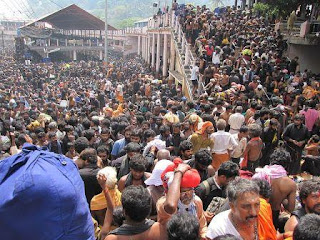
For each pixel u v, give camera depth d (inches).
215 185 155.1
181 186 108.9
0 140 259.0
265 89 501.7
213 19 855.1
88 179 167.6
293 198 152.3
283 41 714.8
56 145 274.4
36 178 68.0
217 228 109.7
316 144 287.6
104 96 733.9
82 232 74.1
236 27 792.3
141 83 881.5
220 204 140.8
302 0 672.4
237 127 305.4
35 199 66.7
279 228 151.3
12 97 734.5
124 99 722.2
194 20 787.4
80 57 2475.4
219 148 244.8
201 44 699.4
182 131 295.9
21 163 72.8
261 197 133.6
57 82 1238.3
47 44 2171.5
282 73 561.6
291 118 347.3
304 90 469.7
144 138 281.3
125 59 2336.4
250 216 101.8
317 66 757.9
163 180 116.4
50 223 67.7
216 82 521.7
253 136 235.8
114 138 315.0
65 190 70.1
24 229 66.7
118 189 165.8
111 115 484.7
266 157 280.7
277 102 398.3
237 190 103.1
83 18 2100.1
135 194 102.8
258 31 789.2
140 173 158.1
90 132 274.4
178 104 421.1
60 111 572.7
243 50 644.1
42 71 1368.1
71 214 71.1
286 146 288.0
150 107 530.9
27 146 79.0
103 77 1307.8
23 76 1217.4
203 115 305.3
